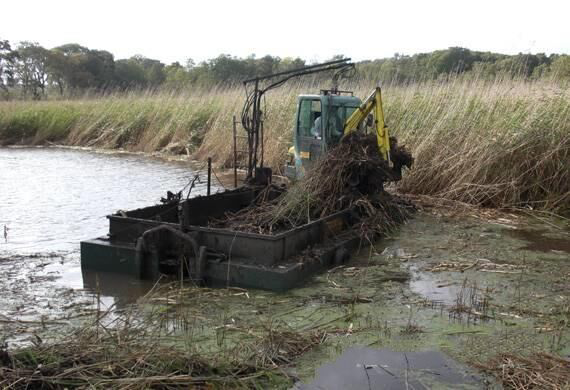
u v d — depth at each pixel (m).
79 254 7.98
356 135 9.19
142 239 6.86
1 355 4.38
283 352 4.89
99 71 54.69
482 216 10.48
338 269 7.29
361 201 8.82
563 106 11.73
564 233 9.34
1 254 7.95
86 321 5.50
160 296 6.25
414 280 6.90
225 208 9.19
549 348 5.02
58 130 26.80
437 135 12.50
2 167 17.48
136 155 21.41
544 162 11.19
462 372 4.62
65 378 4.20
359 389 4.36
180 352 4.65
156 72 56.81
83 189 13.36
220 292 6.42
